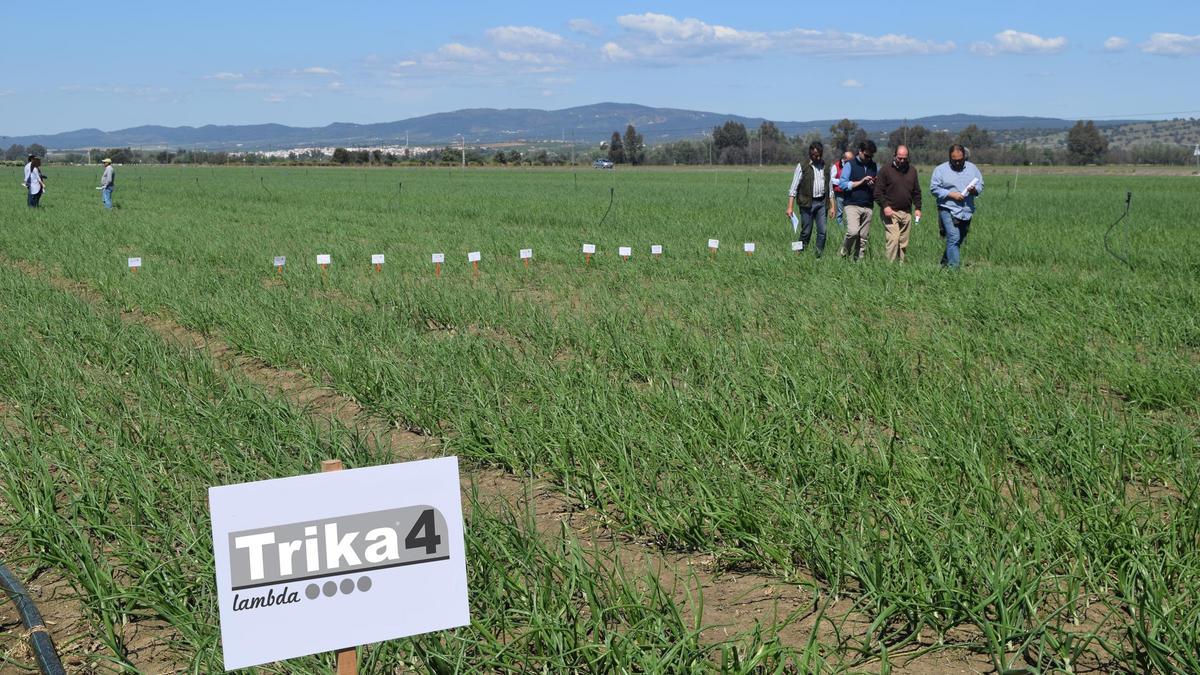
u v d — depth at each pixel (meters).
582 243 19.39
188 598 4.79
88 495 5.66
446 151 131.00
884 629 4.48
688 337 9.60
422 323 11.57
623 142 150.62
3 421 7.44
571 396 7.42
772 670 4.14
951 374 8.09
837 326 10.51
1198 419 7.25
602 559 5.28
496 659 4.07
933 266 14.54
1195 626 4.12
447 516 3.17
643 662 4.02
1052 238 19.98
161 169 97.50
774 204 32.31
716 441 6.50
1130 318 10.44
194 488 5.86
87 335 10.15
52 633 4.74
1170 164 111.62
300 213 29.72
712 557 5.29
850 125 119.25
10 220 26.11
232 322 11.01
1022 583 4.45
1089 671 4.16
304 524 3.00
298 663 4.17
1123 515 5.15
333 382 8.82
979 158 108.88
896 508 5.16
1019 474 6.21
